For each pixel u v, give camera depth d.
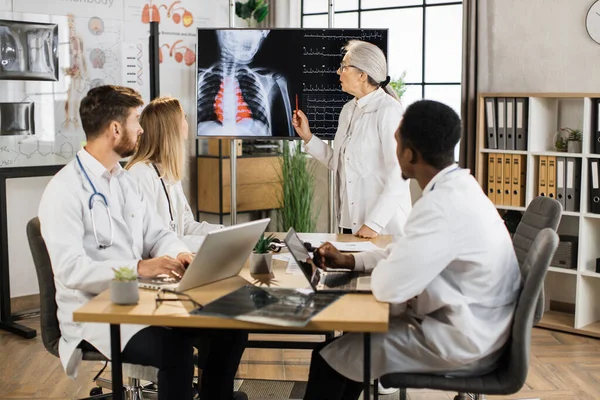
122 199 2.89
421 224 2.29
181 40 6.14
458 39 5.72
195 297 2.34
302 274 2.71
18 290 5.30
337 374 2.52
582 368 4.14
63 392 3.77
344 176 3.91
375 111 3.78
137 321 2.13
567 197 4.76
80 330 2.66
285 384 3.84
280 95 5.31
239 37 5.32
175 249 2.94
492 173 5.07
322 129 5.30
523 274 2.57
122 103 2.74
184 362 2.59
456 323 2.32
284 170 6.24
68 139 5.18
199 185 6.43
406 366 2.39
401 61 6.07
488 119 5.05
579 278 4.71
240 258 2.63
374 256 2.74
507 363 2.41
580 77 4.91
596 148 4.65
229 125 5.42
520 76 5.11
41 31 4.99
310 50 5.25
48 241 2.62
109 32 5.44
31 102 4.96
